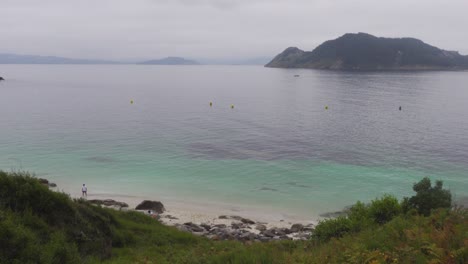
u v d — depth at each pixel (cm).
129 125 9119
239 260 1280
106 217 2544
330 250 1351
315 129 8694
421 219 1616
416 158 6212
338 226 2314
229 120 10056
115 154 6378
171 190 4816
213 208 4259
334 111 11681
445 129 8681
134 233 2562
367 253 1125
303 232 3550
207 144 7150
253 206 4325
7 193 1906
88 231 2109
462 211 1622
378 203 2544
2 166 5528
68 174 5306
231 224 3794
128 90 19712
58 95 16325
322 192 4734
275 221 3922
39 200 1967
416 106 12800
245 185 4994
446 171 5541
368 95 16262
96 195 4556
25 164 5681
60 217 2008
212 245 2288
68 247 1688
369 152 6581
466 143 7269
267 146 7025
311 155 6406
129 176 5306
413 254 1035
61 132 8044
